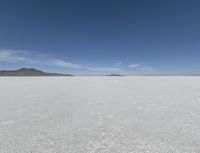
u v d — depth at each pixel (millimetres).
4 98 12453
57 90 17312
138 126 6230
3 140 5156
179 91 15359
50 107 9422
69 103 10469
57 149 4523
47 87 20688
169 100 11070
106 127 6180
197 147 4496
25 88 19625
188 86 19922
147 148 4488
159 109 8719
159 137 5199
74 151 4395
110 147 4590
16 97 12891
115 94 14008
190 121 6715
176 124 6375
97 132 5707
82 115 7805
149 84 23625
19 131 5887
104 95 13539
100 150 4430
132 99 11578
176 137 5172
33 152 4387
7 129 6090
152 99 11492
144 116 7504
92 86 21641
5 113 8234
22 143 4930
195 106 9305
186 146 4566
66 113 8172
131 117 7387
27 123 6727
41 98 12359
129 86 20891
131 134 5484
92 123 6641
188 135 5312
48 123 6707
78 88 19172
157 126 6195
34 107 9453
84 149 4500
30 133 5695
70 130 5926
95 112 8297
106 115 7754
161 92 14820
